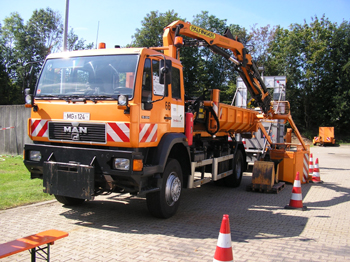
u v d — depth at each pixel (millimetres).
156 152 5586
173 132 6176
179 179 6262
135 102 5012
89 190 4938
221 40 8375
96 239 4742
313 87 45625
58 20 46250
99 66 5434
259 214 6574
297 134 11266
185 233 5137
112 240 4715
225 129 9180
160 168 5473
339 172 13773
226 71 43750
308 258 4266
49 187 5270
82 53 5652
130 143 4938
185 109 7086
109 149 5141
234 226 5668
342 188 9805
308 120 46531
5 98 42125
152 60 5512
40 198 6973
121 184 5203
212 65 40562
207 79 39281
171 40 7301
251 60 9477
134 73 5125
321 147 34344
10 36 45188
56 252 4219
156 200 5676
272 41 46344
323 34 44938
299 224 5898
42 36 45344
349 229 5637
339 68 44406
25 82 5980
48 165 5273
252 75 9633
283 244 4789
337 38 44312
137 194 5219
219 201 7754
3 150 13945
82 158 5168
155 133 5516
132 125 4934
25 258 4023
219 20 45281
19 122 13422
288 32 46812
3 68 42500
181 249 4426
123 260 4008
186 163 6672
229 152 9344
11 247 2869
